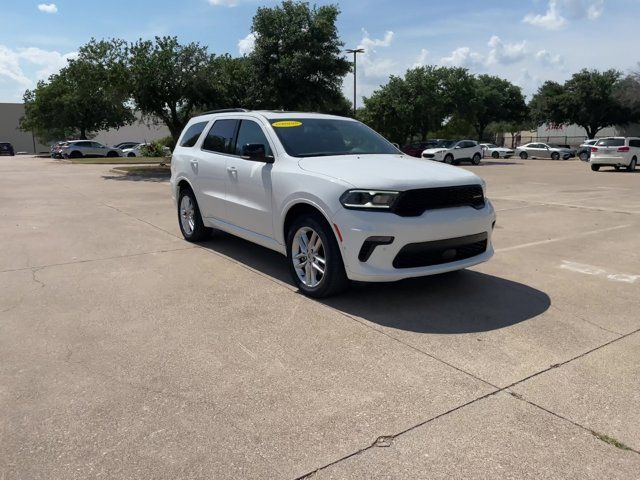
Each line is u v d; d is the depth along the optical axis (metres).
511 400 3.27
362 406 3.21
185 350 3.99
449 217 4.74
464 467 2.65
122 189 15.84
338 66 26.50
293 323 4.52
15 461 2.71
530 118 59.34
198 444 2.84
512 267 6.35
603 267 6.38
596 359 3.84
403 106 40.06
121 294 5.31
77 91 22.28
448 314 4.73
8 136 72.69
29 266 6.39
